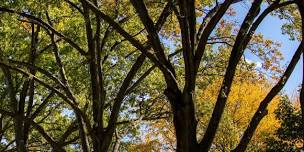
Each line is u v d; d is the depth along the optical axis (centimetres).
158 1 1230
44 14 1567
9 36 1539
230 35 1584
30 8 1377
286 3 879
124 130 1897
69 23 1588
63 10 1559
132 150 2367
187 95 794
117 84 1631
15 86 1748
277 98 2422
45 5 1341
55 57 1592
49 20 1538
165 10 1269
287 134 1572
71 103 1329
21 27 1581
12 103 1590
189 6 839
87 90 1638
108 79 1631
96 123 1330
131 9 1467
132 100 1739
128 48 1683
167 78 818
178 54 1661
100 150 1306
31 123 1555
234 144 2244
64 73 1450
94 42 1398
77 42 1600
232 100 2459
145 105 1742
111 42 1611
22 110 1580
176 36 1648
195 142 788
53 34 1516
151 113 1728
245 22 859
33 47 1581
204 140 796
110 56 1659
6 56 1516
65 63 1631
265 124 2309
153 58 848
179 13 831
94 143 1315
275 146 1588
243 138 802
